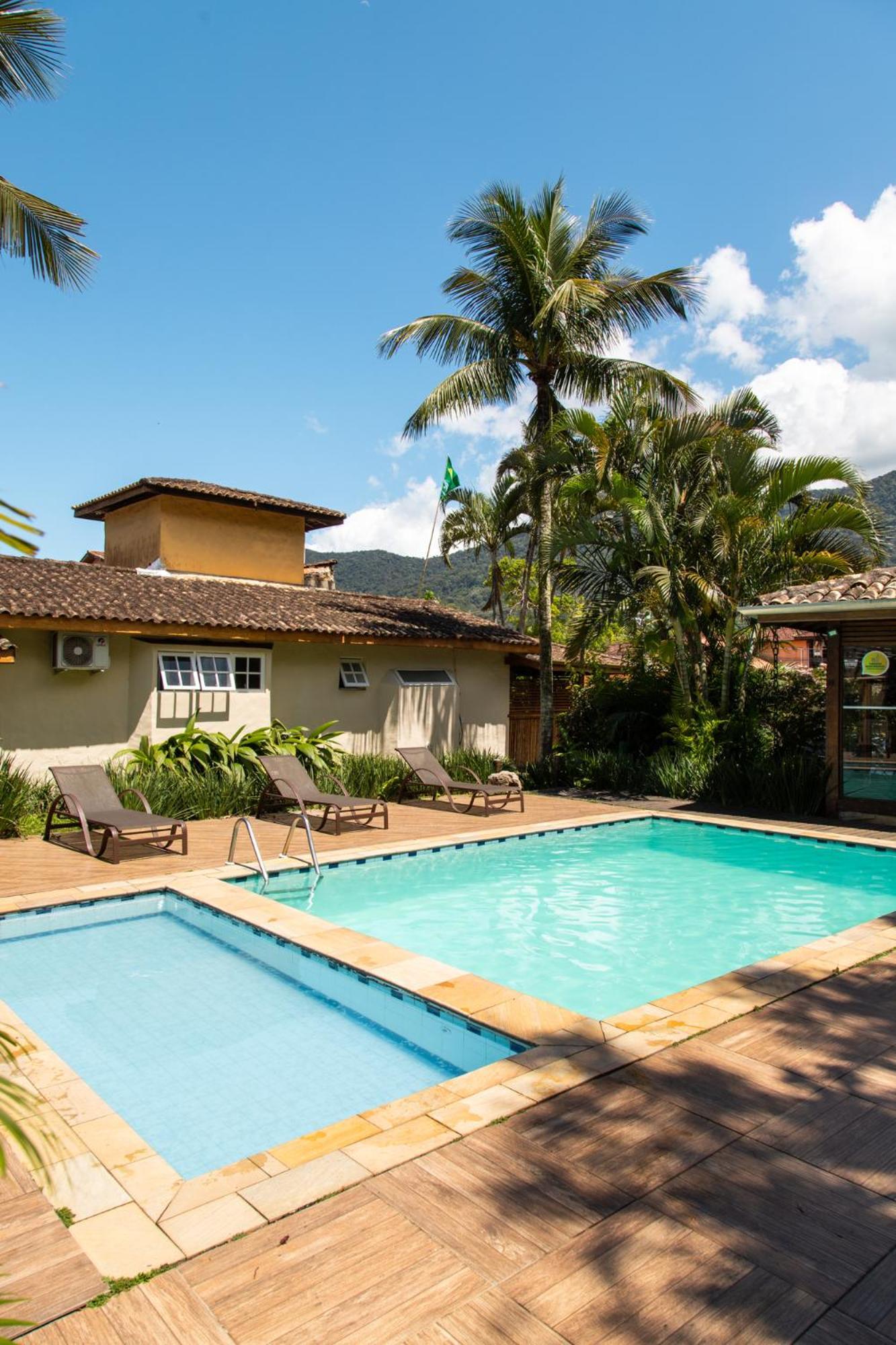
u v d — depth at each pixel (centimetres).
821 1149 348
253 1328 248
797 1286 267
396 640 1593
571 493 1573
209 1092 452
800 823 1246
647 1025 481
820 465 1405
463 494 2927
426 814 1322
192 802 1239
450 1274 271
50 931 741
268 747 1420
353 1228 295
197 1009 569
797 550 1536
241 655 1448
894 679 1250
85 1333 246
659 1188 319
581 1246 285
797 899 888
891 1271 275
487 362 1692
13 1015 526
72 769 1062
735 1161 338
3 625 1156
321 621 1544
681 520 1572
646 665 1859
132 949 693
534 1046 456
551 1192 317
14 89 1055
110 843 1030
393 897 881
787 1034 469
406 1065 488
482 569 7744
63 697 1270
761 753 1483
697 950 720
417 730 1722
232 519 2016
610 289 1688
